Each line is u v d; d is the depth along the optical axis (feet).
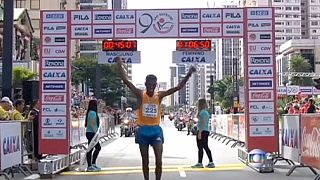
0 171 39.81
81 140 75.56
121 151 74.13
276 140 49.73
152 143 28.81
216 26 49.88
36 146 49.75
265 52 49.83
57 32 50.14
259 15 49.78
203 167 49.52
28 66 152.97
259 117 49.90
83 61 257.96
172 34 49.96
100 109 129.39
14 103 57.57
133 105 323.37
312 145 39.24
